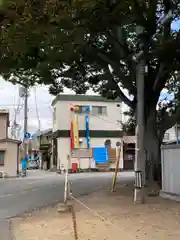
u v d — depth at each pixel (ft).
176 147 46.80
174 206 40.98
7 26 28.37
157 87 59.62
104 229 30.53
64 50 41.65
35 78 64.39
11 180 95.04
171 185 47.75
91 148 149.89
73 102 150.92
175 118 64.23
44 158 187.01
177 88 66.54
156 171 59.62
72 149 147.74
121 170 151.53
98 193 56.29
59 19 29.50
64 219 35.81
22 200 52.65
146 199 46.83
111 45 55.72
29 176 118.01
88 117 151.23
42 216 38.58
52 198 53.42
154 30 44.75
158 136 64.49
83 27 34.81
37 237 29.22
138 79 46.26
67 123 150.20
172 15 48.26
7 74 55.57
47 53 42.93
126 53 56.34
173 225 31.27
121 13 37.22
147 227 30.68
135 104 61.62
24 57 44.21
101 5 32.71
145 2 40.55
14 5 26.53
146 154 59.88
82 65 62.64
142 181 44.37
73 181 82.43
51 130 174.70
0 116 128.88
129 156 156.76
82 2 29.48
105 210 39.68
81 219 35.22
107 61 56.44
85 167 147.95
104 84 69.36
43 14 28.14
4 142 118.73
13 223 35.96
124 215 36.42
